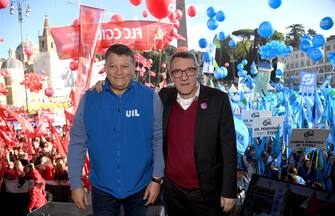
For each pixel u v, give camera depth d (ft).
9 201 20.77
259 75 35.86
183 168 9.48
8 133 34.96
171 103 9.64
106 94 7.93
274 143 23.36
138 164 7.87
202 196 9.43
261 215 11.52
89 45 19.39
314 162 23.50
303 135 16.83
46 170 23.24
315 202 10.30
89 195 10.10
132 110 7.87
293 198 10.87
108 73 7.75
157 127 8.25
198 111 9.25
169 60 9.58
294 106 31.45
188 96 9.50
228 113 9.23
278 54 41.04
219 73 48.44
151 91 8.27
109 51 7.79
